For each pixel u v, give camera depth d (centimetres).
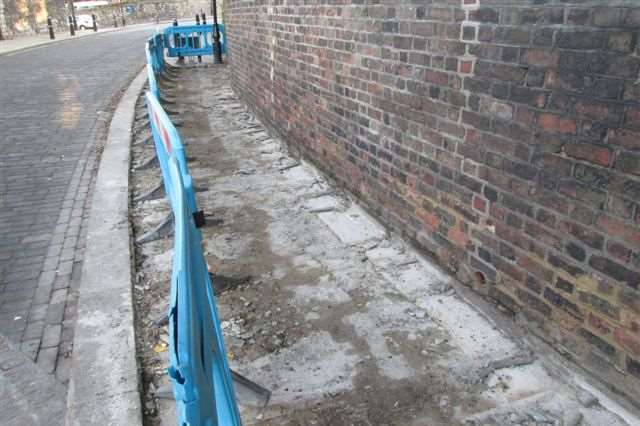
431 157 342
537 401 244
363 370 269
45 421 248
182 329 138
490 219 295
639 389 221
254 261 381
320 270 365
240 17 866
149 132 777
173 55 1602
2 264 402
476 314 307
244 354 285
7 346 304
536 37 242
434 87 326
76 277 381
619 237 217
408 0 338
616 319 226
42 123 874
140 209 484
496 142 280
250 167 592
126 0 4825
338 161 495
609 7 205
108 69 1559
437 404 246
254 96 823
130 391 255
